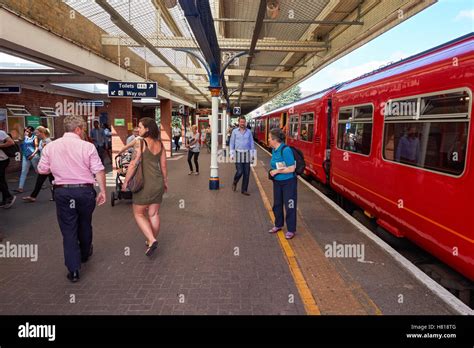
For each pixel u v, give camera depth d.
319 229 6.24
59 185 4.06
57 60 7.86
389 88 5.64
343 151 8.01
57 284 4.10
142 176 4.76
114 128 12.81
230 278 4.28
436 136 4.25
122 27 7.02
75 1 8.22
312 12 9.78
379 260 4.83
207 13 5.50
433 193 4.26
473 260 3.53
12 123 13.62
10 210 7.58
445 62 4.18
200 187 10.29
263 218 6.96
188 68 14.48
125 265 4.64
